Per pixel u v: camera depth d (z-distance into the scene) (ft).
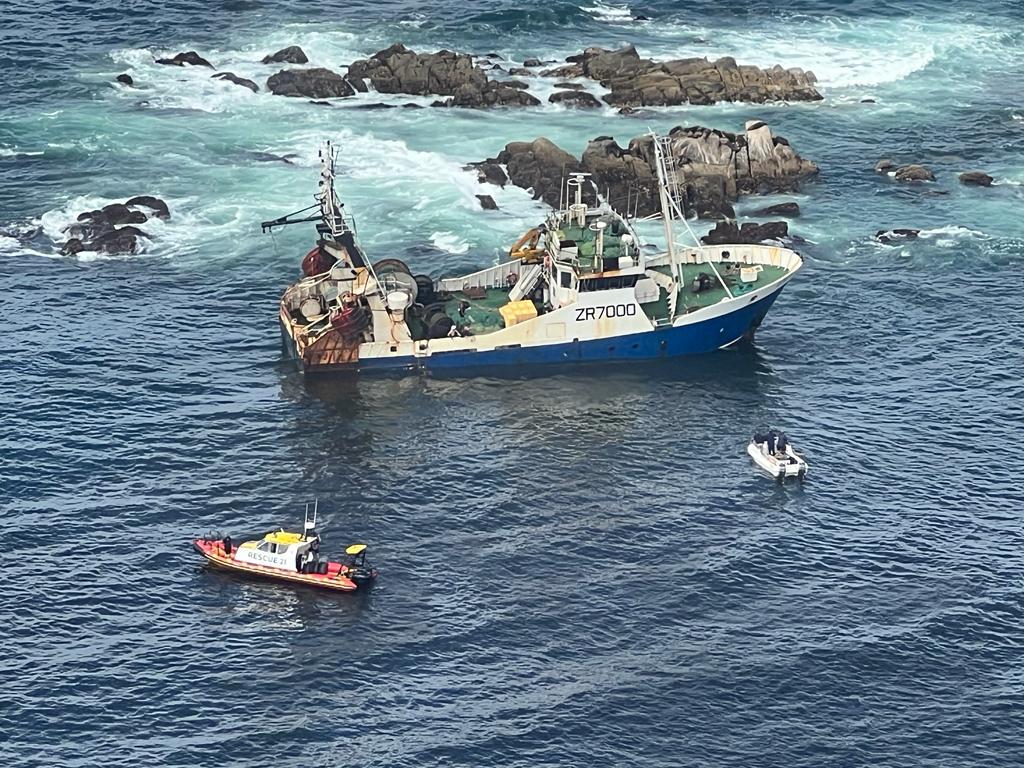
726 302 502.38
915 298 545.44
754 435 460.96
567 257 494.18
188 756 335.88
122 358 488.44
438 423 466.29
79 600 381.19
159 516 414.21
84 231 565.53
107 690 353.10
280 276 545.85
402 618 378.94
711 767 337.31
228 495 424.87
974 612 386.93
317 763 334.85
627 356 504.43
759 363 504.02
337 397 477.36
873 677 364.79
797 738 346.33
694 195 602.44
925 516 424.46
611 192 601.21
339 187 608.60
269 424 460.55
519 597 387.96
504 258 558.56
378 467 441.68
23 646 364.79
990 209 615.57
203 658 364.17
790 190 626.23
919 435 463.42
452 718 348.38
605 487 435.53
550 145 619.67
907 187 632.79
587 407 478.18
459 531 413.59
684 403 481.05
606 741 343.26
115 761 334.03
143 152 634.43
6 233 565.53
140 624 374.43
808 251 576.20
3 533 403.75
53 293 526.57
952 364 504.02
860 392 487.61
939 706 357.20
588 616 381.60
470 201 601.21
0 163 620.49
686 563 402.31
